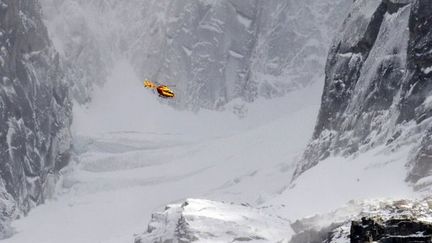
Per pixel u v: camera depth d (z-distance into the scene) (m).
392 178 156.62
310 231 130.12
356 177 167.50
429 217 69.00
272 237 139.88
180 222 145.75
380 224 65.50
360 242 65.75
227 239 140.50
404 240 62.88
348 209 133.62
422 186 145.00
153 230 154.62
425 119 169.50
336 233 88.62
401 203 86.31
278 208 166.00
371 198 138.50
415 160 154.25
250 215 148.12
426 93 172.75
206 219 144.00
